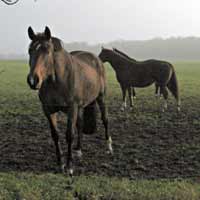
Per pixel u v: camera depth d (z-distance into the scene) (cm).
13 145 1016
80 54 923
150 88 2811
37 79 658
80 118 883
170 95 2347
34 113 1588
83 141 1063
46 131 1212
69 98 753
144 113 1603
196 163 853
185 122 1394
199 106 1834
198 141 1080
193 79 3656
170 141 1080
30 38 704
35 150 962
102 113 977
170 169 809
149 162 859
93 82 855
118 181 691
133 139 1102
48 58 684
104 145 1020
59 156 796
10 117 1484
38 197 593
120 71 1714
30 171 778
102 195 612
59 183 668
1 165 823
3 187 622
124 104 1712
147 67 1686
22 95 2288
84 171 782
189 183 696
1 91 2516
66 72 739
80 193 618
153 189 645
